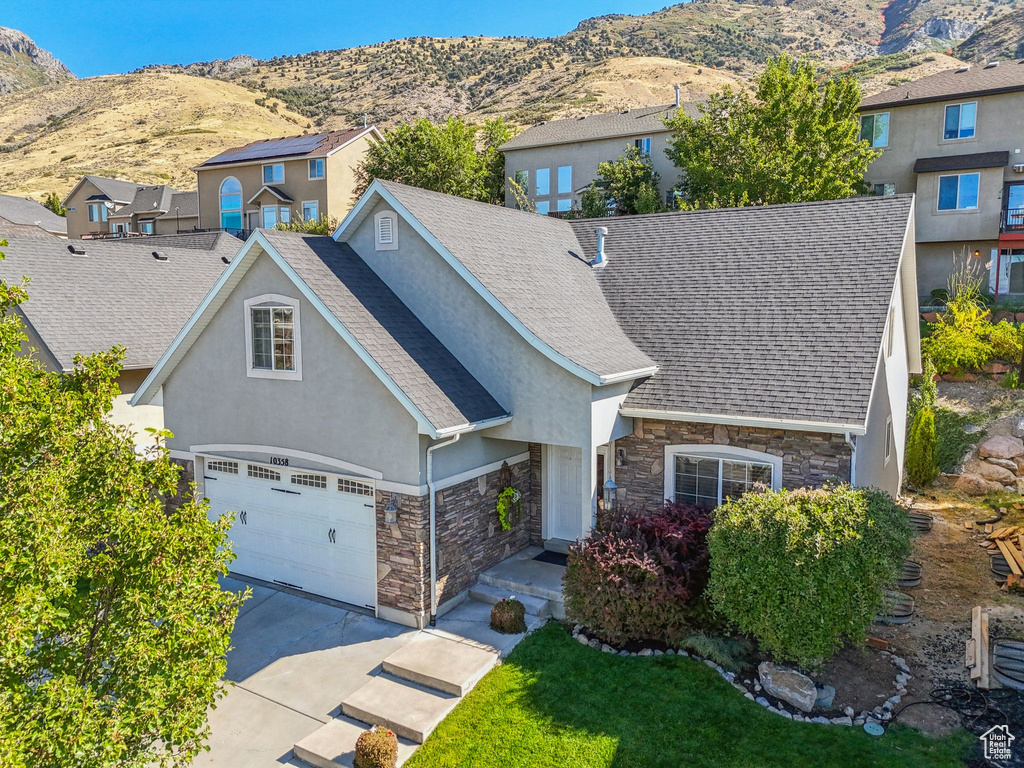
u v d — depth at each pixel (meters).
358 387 13.56
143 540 6.61
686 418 13.62
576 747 9.69
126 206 68.19
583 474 13.48
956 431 22.78
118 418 22.36
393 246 15.82
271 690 11.46
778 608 10.53
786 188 32.44
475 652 12.12
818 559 10.31
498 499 15.25
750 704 10.42
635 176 41.12
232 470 16.03
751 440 13.55
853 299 14.83
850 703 10.43
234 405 15.57
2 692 5.36
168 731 6.59
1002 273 33.31
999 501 19.17
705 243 18.48
